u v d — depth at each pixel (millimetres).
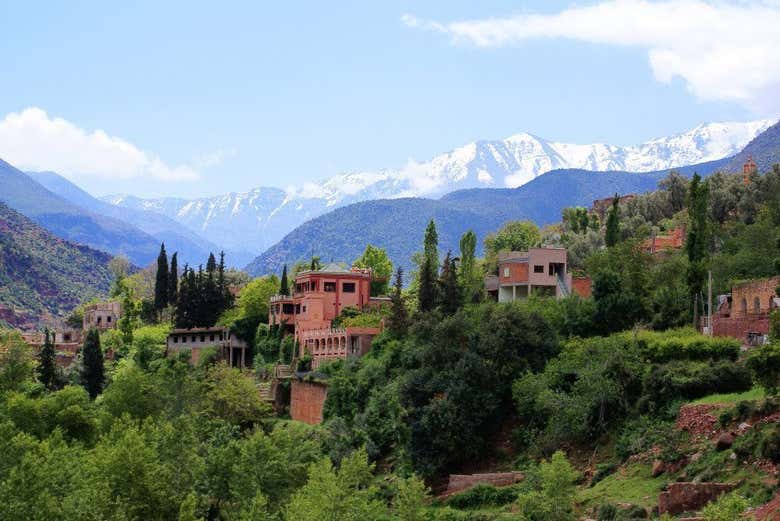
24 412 147625
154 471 113188
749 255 154625
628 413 119188
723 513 76875
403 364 150375
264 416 173500
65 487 107688
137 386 159625
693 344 122375
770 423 98438
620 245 170000
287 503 111188
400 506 104438
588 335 143875
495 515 111562
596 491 108188
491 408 132000
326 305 191250
